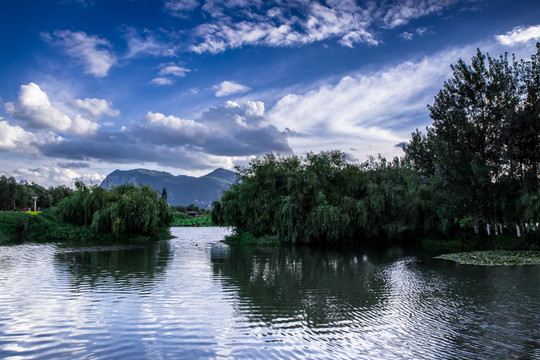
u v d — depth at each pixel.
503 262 28.61
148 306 14.98
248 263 28.86
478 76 42.69
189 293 17.53
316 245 46.53
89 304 15.20
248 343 10.93
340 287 19.31
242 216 51.28
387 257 33.59
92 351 10.19
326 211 42.25
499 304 15.66
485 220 43.22
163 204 59.53
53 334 11.54
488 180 39.72
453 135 44.06
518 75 41.97
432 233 49.00
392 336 11.62
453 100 44.34
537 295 17.34
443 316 13.84
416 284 20.17
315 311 14.52
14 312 13.92
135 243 48.34
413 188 48.16
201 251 38.25
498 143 40.81
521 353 10.21
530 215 35.09
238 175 54.62
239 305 15.37
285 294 17.55
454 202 42.22
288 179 46.88
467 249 39.53
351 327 12.52
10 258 30.45
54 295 16.78
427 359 9.79
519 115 38.38
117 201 54.88
